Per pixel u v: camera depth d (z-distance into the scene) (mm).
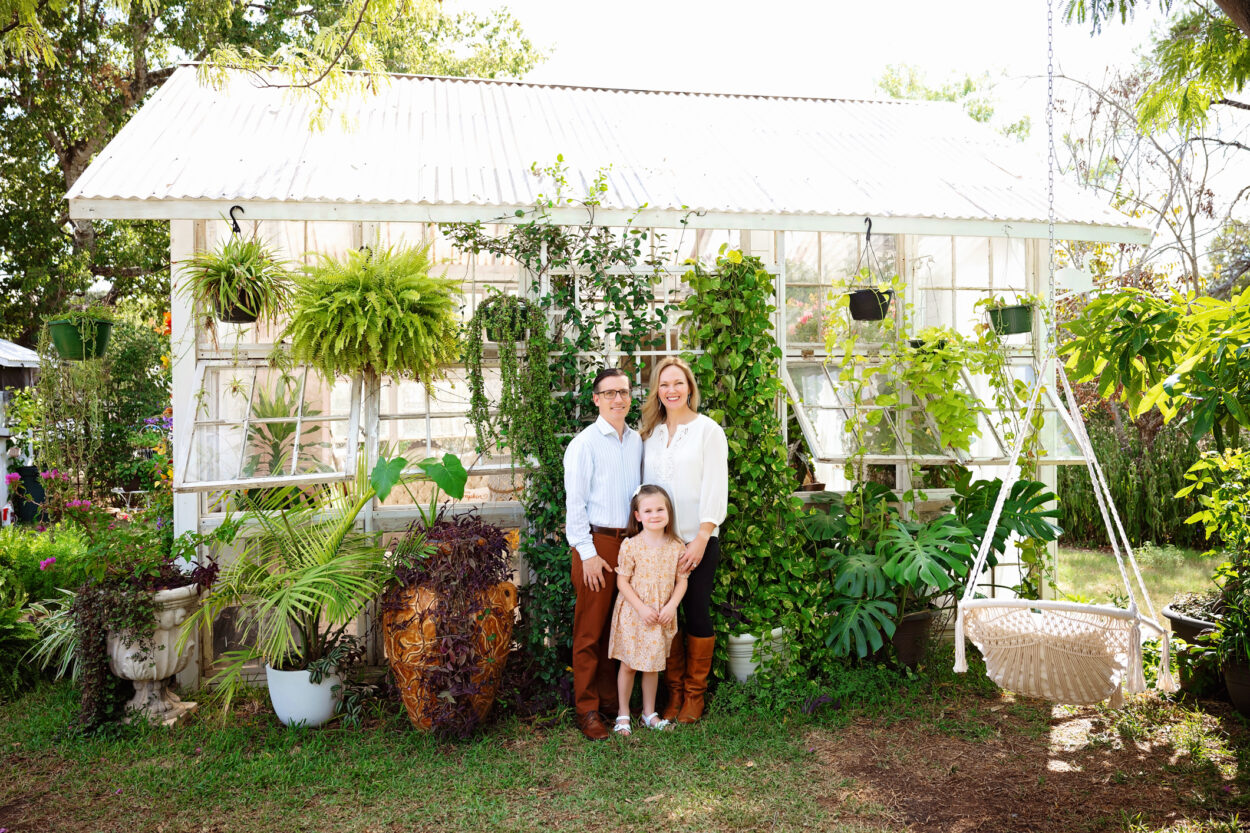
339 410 4938
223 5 13352
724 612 4789
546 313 4816
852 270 6258
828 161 6281
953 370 5148
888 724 4328
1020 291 6133
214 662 4910
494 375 5090
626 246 4938
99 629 4105
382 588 4211
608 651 4270
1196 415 3662
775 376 4977
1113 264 10508
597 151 6055
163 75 14797
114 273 15461
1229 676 4363
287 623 3904
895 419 5379
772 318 5336
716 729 4188
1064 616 3467
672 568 4180
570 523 4207
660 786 3629
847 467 5043
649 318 5730
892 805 3484
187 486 4316
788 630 4668
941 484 5789
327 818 3371
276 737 4086
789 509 4844
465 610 3963
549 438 4605
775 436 4812
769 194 5402
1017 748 4055
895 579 4531
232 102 6141
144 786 3604
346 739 4059
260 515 4453
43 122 14016
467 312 5777
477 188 5016
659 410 4445
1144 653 4824
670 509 4195
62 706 4445
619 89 7699
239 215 4562
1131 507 8852
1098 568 7824
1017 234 5457
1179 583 7059
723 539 4781
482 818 3354
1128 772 3766
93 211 4430
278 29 14992
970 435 5316
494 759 3883
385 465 4121
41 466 8133
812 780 3705
